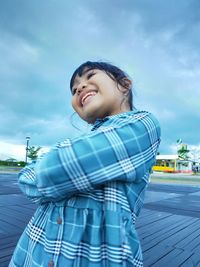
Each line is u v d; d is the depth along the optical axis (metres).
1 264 2.76
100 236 0.72
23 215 5.20
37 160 0.91
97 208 0.75
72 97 1.07
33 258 0.80
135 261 0.75
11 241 3.50
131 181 0.78
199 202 7.96
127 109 1.00
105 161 0.73
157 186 13.76
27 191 0.89
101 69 1.01
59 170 0.73
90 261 0.70
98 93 0.97
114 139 0.76
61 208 0.78
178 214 5.96
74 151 0.73
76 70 1.08
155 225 4.81
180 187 13.50
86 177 0.72
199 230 4.55
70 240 0.73
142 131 0.82
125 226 0.74
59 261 0.72
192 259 3.17
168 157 45.38
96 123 0.93
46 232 0.79
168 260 3.12
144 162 0.80
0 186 10.62
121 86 1.00
